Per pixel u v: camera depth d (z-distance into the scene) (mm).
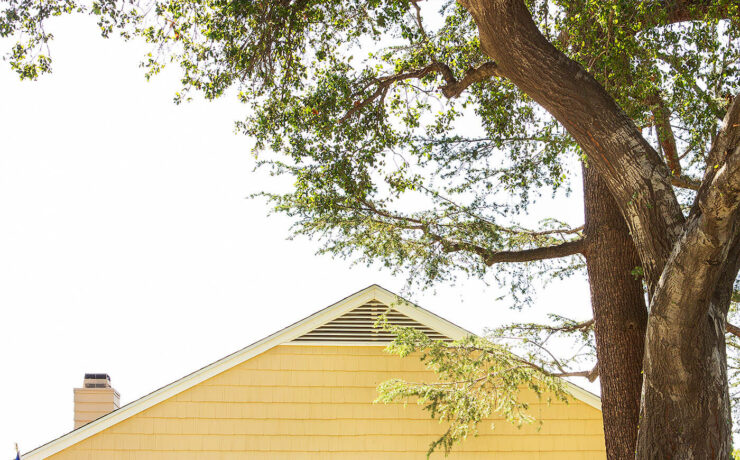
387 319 13039
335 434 12445
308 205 10578
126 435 12281
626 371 9773
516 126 10539
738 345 12438
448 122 10242
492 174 11680
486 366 11859
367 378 12695
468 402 11336
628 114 7980
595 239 10320
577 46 8289
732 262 6352
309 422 12484
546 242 12141
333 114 9312
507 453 12414
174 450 12266
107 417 12258
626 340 9859
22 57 8602
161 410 12406
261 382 12609
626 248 10109
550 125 9969
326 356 12766
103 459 12188
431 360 11633
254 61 8906
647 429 6207
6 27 8469
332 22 9359
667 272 5898
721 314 6176
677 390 5980
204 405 12469
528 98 10164
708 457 5965
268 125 9336
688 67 7723
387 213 11430
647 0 7855
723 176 5391
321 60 8969
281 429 12430
